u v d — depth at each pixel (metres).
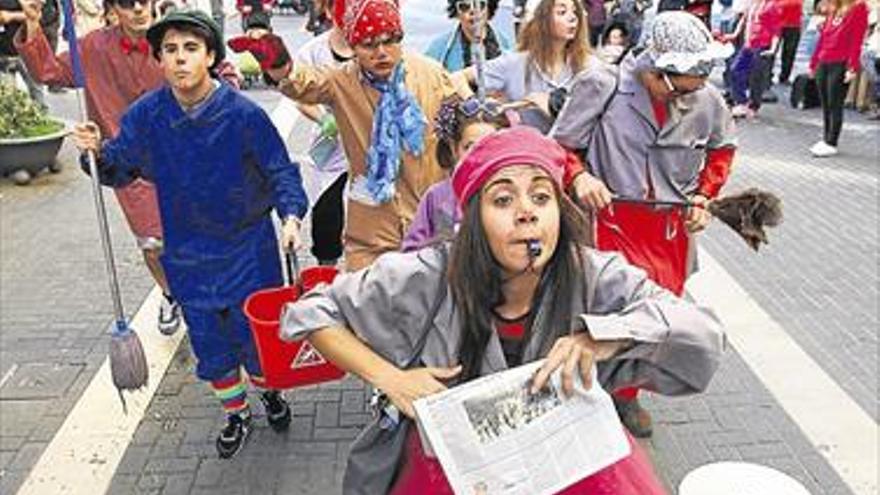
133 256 6.39
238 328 3.67
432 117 3.73
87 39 4.45
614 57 4.85
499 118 3.08
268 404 4.04
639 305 1.89
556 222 1.86
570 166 3.26
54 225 7.07
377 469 2.11
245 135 3.47
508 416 1.79
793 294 5.57
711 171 3.65
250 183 3.59
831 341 4.96
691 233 3.62
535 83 4.40
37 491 3.72
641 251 3.58
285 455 3.92
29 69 4.45
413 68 3.76
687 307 1.90
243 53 3.67
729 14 12.88
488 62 4.47
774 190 7.83
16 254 6.46
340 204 4.57
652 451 3.95
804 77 11.48
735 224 2.90
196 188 3.49
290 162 3.58
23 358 4.86
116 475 3.81
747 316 5.25
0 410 4.34
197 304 3.64
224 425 4.15
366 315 1.96
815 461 3.88
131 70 4.45
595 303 1.98
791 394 4.41
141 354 3.62
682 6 11.34
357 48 3.58
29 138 8.05
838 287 5.68
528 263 1.84
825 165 8.74
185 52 3.32
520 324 1.97
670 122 3.42
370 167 3.69
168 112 3.44
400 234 3.80
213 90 3.45
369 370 1.91
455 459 1.77
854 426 4.13
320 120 4.55
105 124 4.54
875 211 7.23
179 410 4.30
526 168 1.84
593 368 1.83
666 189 3.53
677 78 3.25
